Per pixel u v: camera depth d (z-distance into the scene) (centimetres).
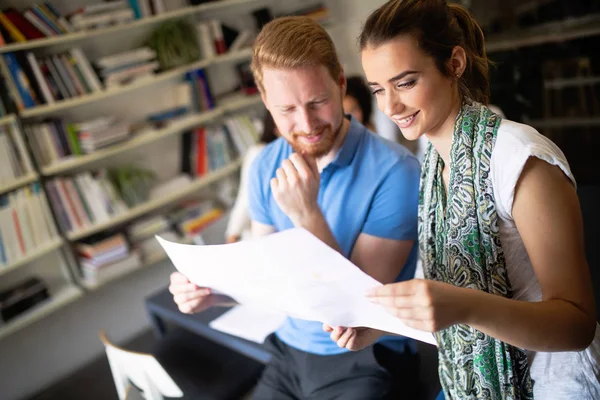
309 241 85
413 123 79
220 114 351
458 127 83
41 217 272
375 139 127
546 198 71
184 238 326
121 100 320
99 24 279
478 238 83
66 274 306
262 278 95
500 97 338
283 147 138
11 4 276
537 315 67
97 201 289
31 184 270
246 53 337
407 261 128
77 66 276
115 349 142
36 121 284
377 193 122
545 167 72
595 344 89
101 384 295
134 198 306
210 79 353
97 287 292
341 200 125
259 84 119
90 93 281
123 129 293
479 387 90
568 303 68
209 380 185
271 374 141
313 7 387
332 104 112
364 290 83
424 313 64
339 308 90
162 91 336
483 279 84
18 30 257
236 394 180
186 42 312
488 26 328
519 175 73
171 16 307
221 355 197
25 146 262
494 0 321
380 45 74
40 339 300
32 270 295
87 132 279
